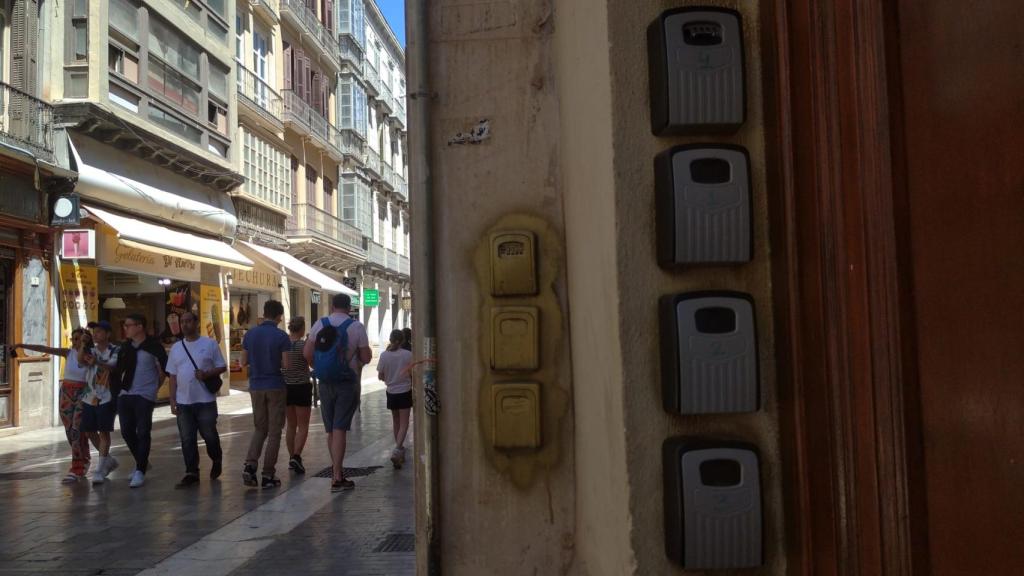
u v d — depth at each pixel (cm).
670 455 187
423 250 261
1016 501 122
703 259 188
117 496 816
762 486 188
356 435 1291
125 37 1767
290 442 938
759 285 195
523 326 254
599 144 207
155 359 896
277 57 2828
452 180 264
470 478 257
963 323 134
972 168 130
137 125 1788
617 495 199
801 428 181
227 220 2341
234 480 892
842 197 167
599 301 211
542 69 266
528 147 264
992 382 127
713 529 182
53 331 1608
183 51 2048
